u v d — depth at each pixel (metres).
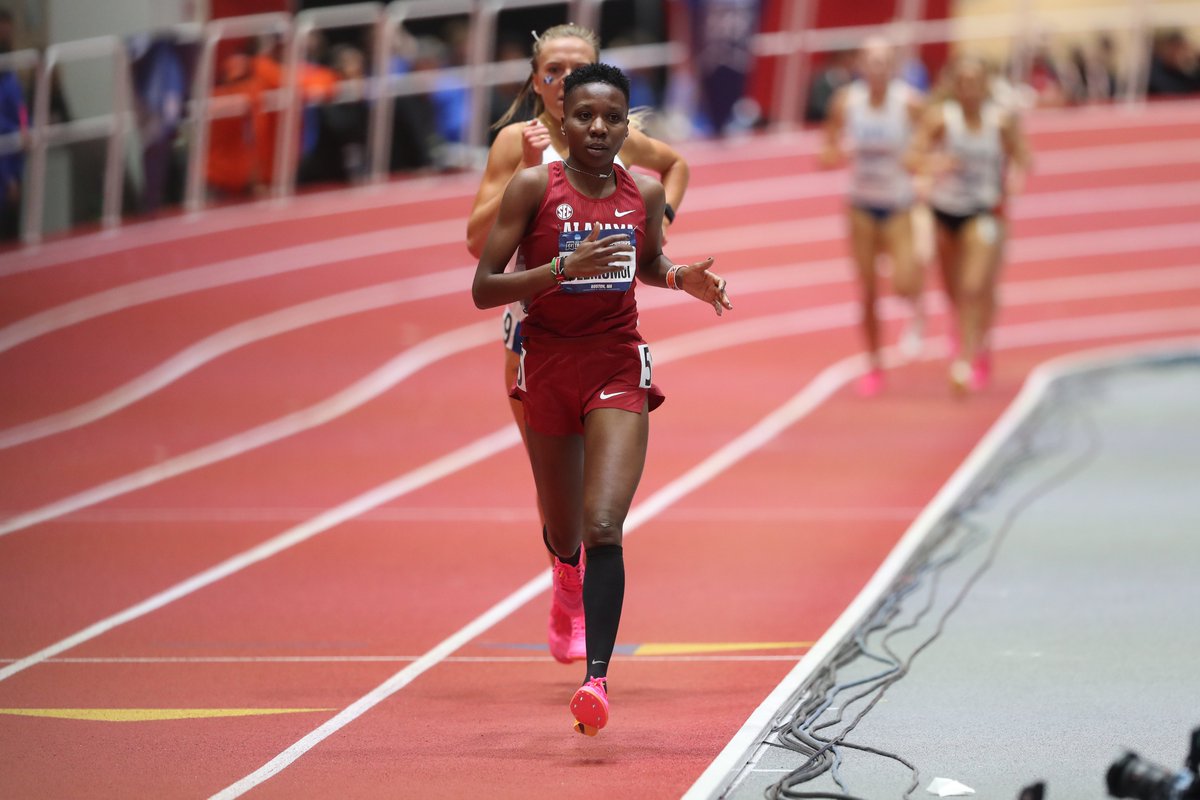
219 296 49.72
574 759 15.20
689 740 15.76
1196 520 26.48
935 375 42.94
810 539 25.95
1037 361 46.00
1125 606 21.08
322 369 43.62
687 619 21.06
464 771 14.90
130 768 15.18
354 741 15.98
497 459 33.94
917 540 24.72
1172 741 15.41
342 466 33.31
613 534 15.27
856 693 17.31
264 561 25.17
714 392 41.16
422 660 19.31
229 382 42.19
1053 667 18.25
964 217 37.81
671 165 18.84
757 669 18.50
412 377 42.94
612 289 15.55
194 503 29.95
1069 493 29.09
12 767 15.25
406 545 26.17
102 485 31.83
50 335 45.50
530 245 15.70
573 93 15.38
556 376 15.76
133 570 24.69
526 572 24.16
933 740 15.54
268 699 17.66
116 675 18.80
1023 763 14.77
